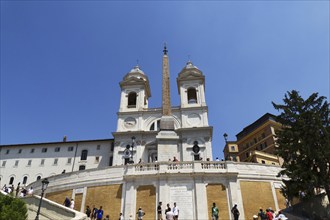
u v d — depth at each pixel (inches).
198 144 1884.8
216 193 989.8
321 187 811.4
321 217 754.8
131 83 2249.0
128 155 1878.7
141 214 871.7
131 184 1022.4
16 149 2365.9
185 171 1019.9
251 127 2770.7
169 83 1676.9
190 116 2028.8
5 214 609.6
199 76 2217.0
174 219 805.2
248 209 979.3
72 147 2310.5
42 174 2234.3
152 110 2094.0
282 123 916.6
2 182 2239.2
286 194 850.1
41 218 860.0
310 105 889.5
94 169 1111.6
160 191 984.9
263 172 1076.5
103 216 992.9
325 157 785.6
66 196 1098.1
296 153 850.8
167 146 1386.6
